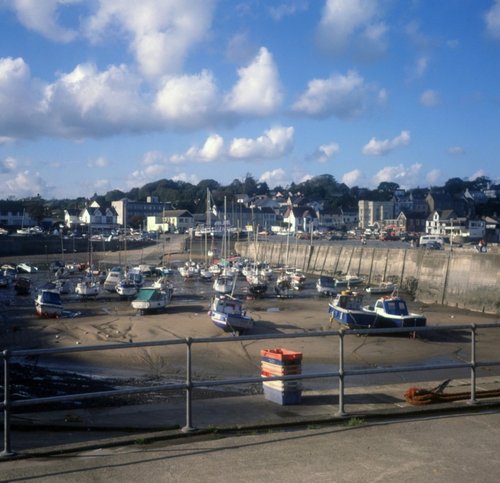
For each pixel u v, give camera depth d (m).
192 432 6.38
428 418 7.03
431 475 5.15
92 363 21.47
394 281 57.50
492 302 42.06
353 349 24.98
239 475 5.16
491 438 6.21
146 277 68.06
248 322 29.41
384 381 17.67
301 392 9.16
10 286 55.78
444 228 122.75
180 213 157.75
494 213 145.25
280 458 5.58
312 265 77.56
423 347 25.86
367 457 5.61
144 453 5.77
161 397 14.78
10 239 97.75
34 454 5.74
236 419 8.12
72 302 43.91
